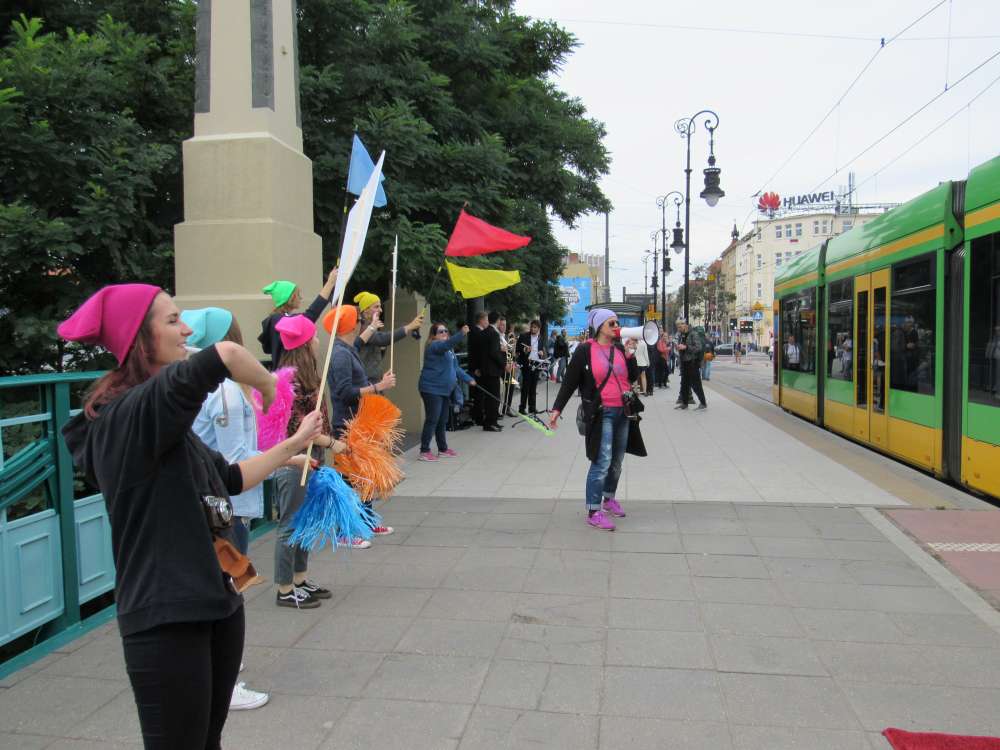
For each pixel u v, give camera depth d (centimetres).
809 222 9844
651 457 986
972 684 361
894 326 945
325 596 481
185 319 374
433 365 977
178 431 197
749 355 7519
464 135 1180
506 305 1593
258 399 404
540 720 333
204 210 691
